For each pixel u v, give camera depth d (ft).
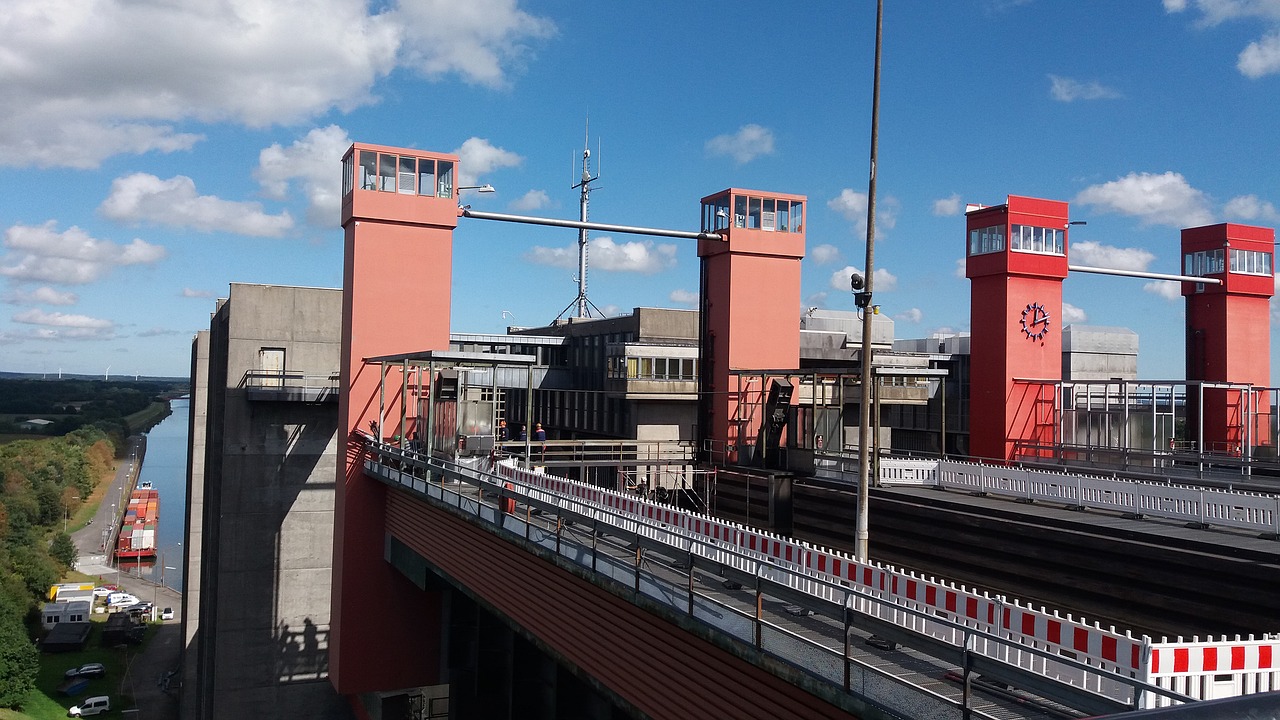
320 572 142.10
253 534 139.23
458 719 101.96
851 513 90.22
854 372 101.86
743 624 41.88
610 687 50.37
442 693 115.03
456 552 77.15
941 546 76.64
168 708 213.87
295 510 141.08
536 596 60.18
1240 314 129.90
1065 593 63.36
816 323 199.52
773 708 37.65
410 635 105.40
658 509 63.87
